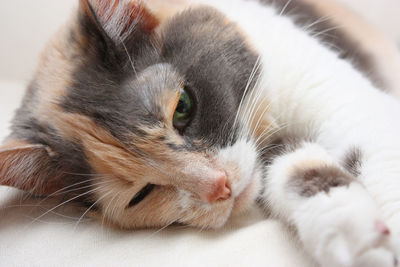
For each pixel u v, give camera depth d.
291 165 0.33
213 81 0.34
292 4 0.44
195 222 0.34
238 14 0.38
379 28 0.48
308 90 0.36
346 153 0.33
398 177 0.31
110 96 0.32
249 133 0.35
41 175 0.35
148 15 0.34
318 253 0.29
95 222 0.34
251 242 0.31
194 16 0.35
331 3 0.47
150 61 0.33
